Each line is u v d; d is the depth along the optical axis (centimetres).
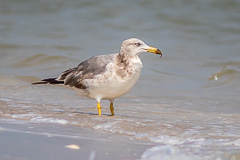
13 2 3238
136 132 919
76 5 3162
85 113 1145
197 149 808
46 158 741
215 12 2972
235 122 1088
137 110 1235
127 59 1069
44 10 3069
